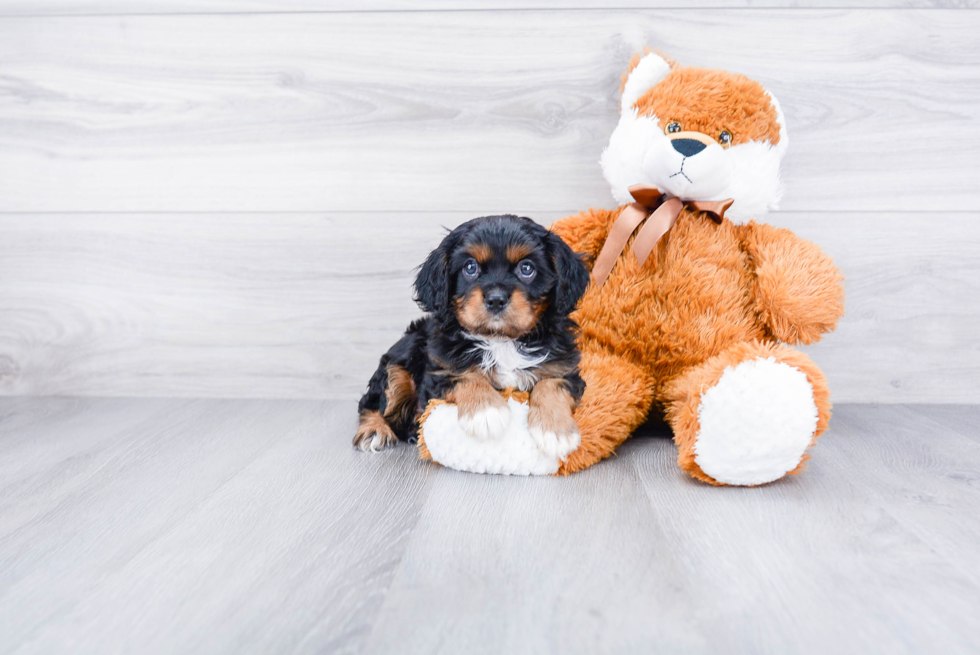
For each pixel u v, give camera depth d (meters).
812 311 1.63
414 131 2.09
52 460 1.64
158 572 1.09
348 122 2.09
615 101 2.04
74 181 2.16
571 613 0.95
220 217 2.15
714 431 1.38
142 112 2.12
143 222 2.16
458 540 1.19
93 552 1.16
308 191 2.12
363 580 1.05
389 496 1.40
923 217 2.02
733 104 1.70
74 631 0.93
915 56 1.97
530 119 2.06
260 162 2.12
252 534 1.22
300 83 2.09
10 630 0.93
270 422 1.96
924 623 0.92
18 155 2.15
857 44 1.97
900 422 1.89
